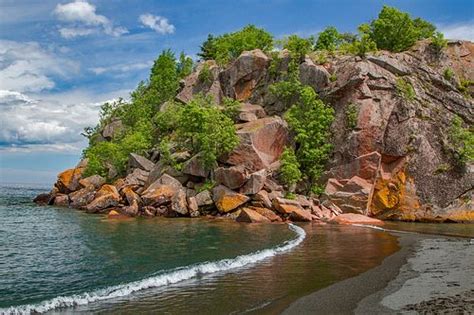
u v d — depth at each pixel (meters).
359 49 70.88
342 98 66.44
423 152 60.62
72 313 18.17
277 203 54.88
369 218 55.09
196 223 50.56
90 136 101.75
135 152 76.69
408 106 63.03
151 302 19.42
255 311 17.91
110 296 20.52
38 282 23.73
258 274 24.42
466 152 59.78
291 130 67.81
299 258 28.95
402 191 58.94
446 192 59.12
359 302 18.75
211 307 18.55
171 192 60.69
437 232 43.84
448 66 71.88
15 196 116.06
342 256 29.58
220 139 62.88
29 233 42.31
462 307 17.72
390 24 75.50
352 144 61.88
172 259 29.42
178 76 105.56
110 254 31.48
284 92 73.31
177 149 71.19
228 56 92.00
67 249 33.69
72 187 80.25
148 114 93.62
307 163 64.88
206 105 75.69
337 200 58.28
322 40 86.25
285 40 83.06
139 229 45.00
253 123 69.06
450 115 65.12
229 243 35.88
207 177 63.25
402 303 18.44
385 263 27.06
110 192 65.25
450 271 24.62
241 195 56.97
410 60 69.62
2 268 27.19
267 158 65.12
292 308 18.14
